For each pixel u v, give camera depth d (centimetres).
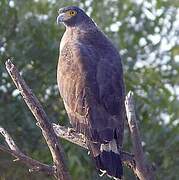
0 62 1666
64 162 991
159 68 1866
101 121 1084
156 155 1711
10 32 1692
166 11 1836
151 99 1752
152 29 1825
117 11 1822
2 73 1670
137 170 1034
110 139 1065
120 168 1040
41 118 989
